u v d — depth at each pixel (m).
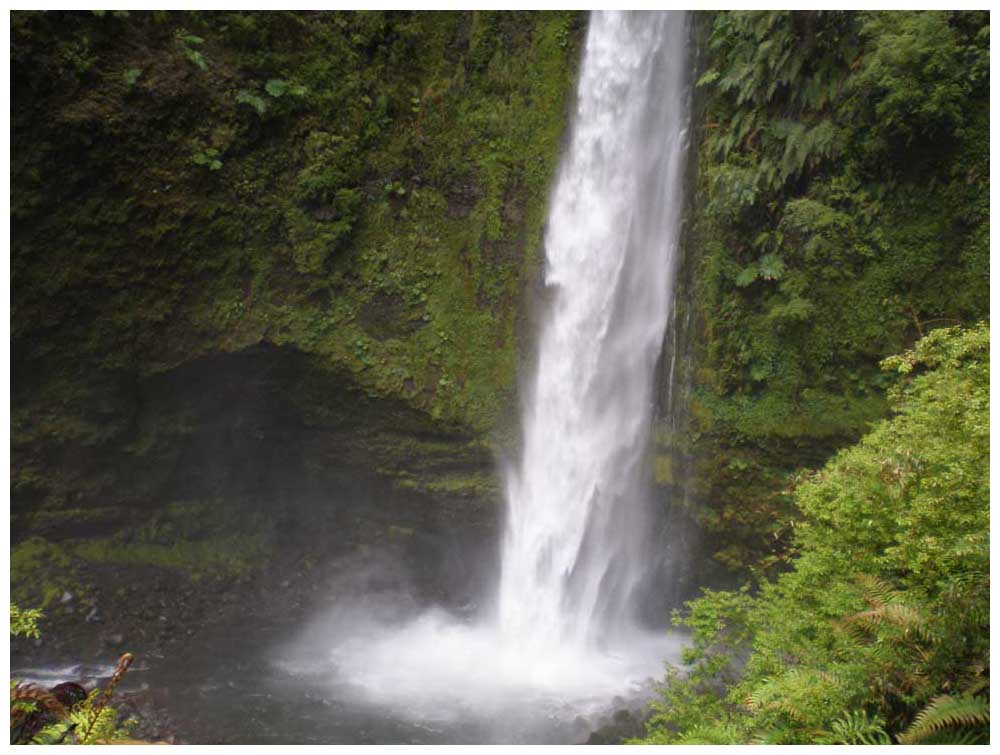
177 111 8.52
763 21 8.48
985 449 4.44
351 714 7.21
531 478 9.86
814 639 4.73
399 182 9.91
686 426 9.05
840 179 8.54
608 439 9.59
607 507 9.55
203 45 8.76
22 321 8.41
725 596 5.84
